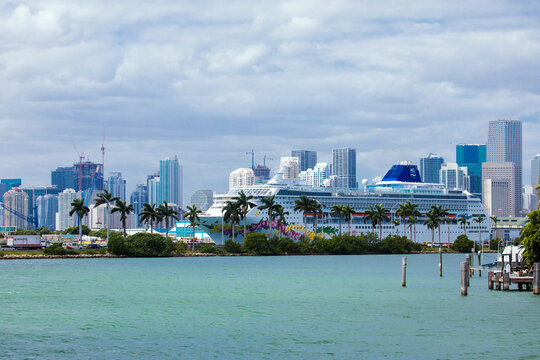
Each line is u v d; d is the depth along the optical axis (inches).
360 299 5221.5
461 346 3560.5
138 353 3422.7
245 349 3499.0
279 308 4758.9
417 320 4254.4
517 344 3597.4
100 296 5398.6
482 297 5265.8
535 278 5270.7
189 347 3543.3
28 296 5388.8
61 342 3654.0
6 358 3334.2
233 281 6594.5
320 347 3540.8
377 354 3403.1
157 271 7721.5
